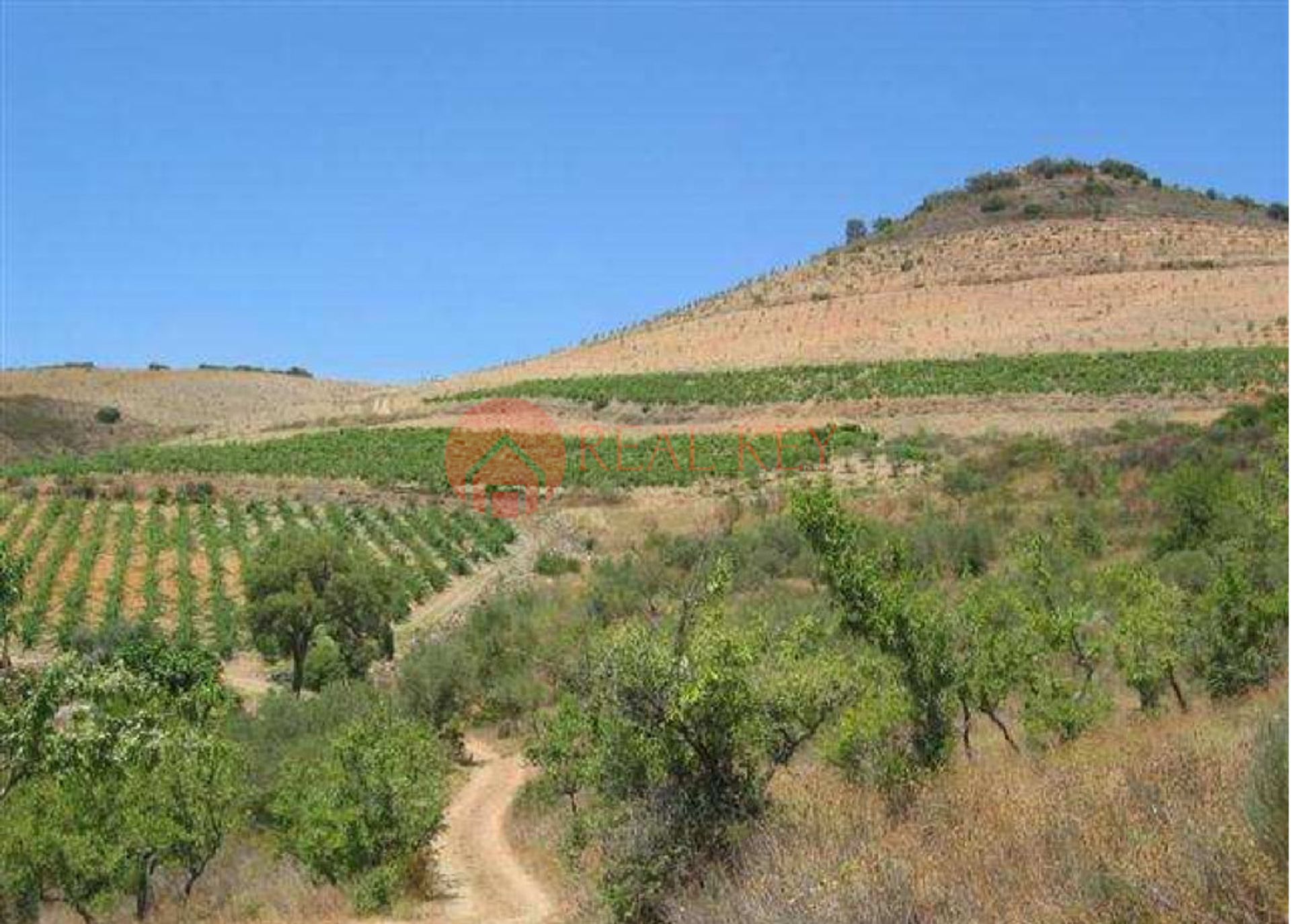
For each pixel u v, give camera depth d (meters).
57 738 11.22
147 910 24.77
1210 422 68.19
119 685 11.70
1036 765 14.21
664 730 13.54
